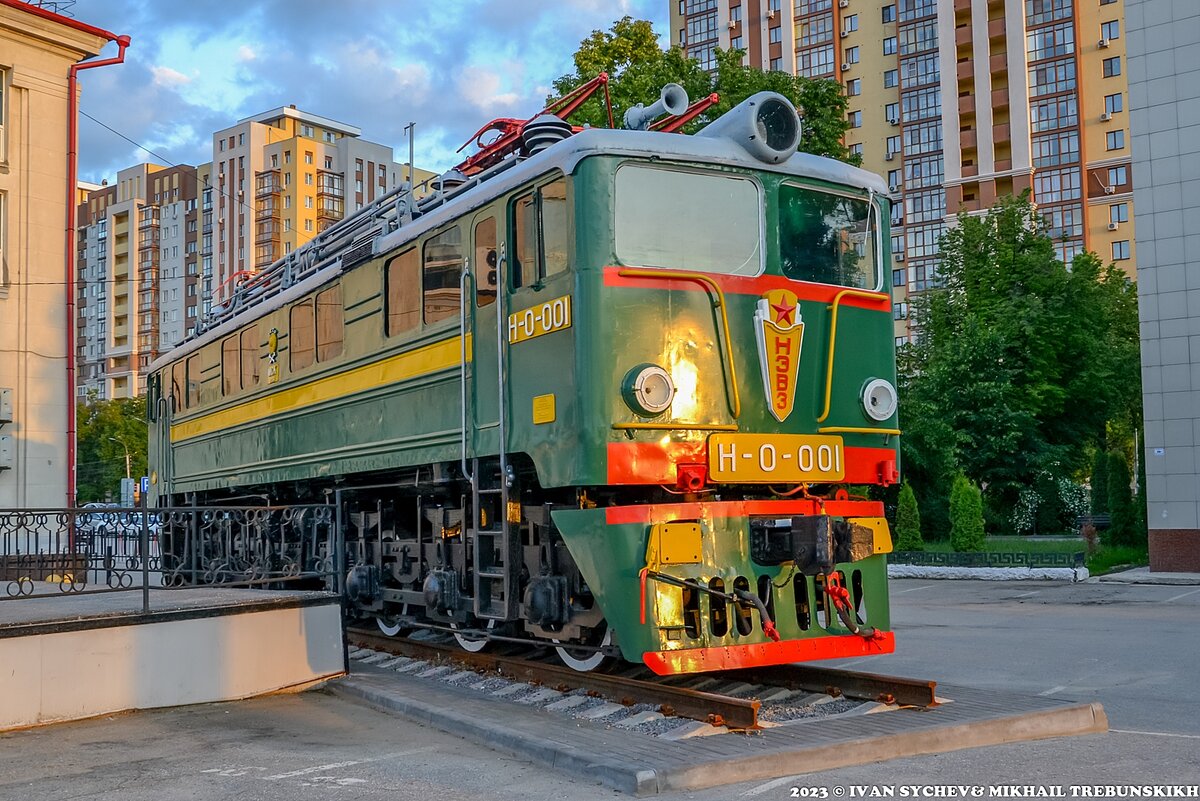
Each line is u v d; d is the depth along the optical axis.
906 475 27.75
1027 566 19.91
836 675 7.73
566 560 8.09
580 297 7.33
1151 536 19.73
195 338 15.91
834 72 63.44
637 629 6.95
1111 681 8.91
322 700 8.78
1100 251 56.62
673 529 7.01
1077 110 56.44
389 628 11.38
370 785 5.95
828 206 8.39
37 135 21.94
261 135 88.38
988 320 30.00
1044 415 29.94
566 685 8.15
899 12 61.34
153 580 19.52
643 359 7.34
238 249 88.25
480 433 8.53
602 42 27.55
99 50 22.67
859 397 8.14
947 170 59.28
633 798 5.51
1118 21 56.22
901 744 6.26
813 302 8.02
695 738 6.41
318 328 11.62
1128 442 43.06
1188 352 19.38
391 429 9.95
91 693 8.06
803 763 5.95
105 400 83.00
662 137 7.71
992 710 6.93
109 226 97.19
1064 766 5.97
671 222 7.67
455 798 5.65
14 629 7.73
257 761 6.60
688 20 68.75
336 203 87.94
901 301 60.94
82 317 99.88
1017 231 31.81
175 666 8.51
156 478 17.75
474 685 8.71
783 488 7.98
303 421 11.91
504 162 8.88
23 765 6.62
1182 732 6.89
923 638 11.95
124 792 5.91
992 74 58.66
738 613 7.21
